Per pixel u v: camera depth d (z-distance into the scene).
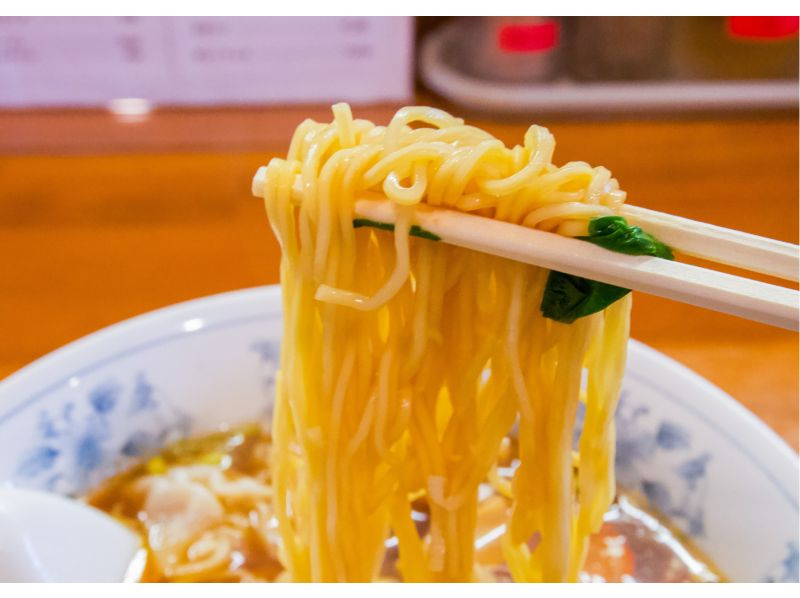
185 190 0.41
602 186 0.18
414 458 0.22
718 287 0.17
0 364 0.31
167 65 0.45
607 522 0.27
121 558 0.26
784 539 0.24
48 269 0.36
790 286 0.34
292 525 0.26
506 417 0.21
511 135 0.45
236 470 0.29
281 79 0.46
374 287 0.20
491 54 0.48
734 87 0.47
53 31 0.43
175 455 0.29
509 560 0.23
